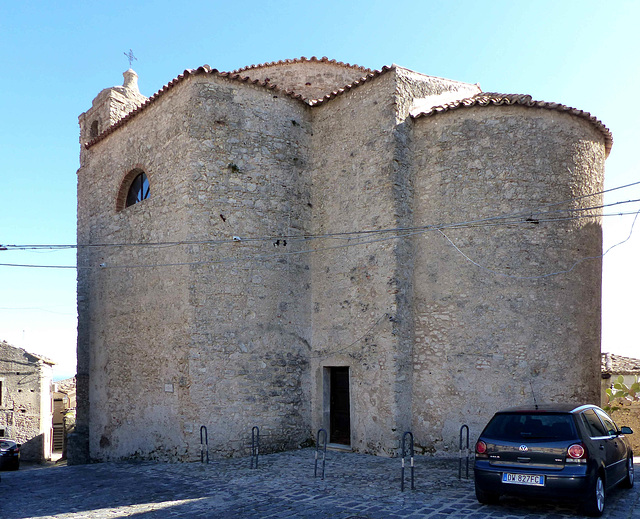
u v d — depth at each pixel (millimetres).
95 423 15648
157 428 13117
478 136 12727
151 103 14492
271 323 13430
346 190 13766
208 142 13125
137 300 14398
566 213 12750
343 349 13320
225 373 12656
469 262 12461
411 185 13172
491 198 12516
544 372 12078
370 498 8609
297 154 14375
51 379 32281
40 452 30703
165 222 13609
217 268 12898
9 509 8766
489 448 7699
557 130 12883
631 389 16062
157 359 13383
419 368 12602
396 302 12406
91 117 18875
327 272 13930
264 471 10922
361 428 12773
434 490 9000
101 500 9188
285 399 13398
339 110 14195
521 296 12258
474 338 12227
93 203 17016
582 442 7215
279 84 17594
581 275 12859
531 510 7660
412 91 13516
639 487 9211
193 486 9930
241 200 13367
